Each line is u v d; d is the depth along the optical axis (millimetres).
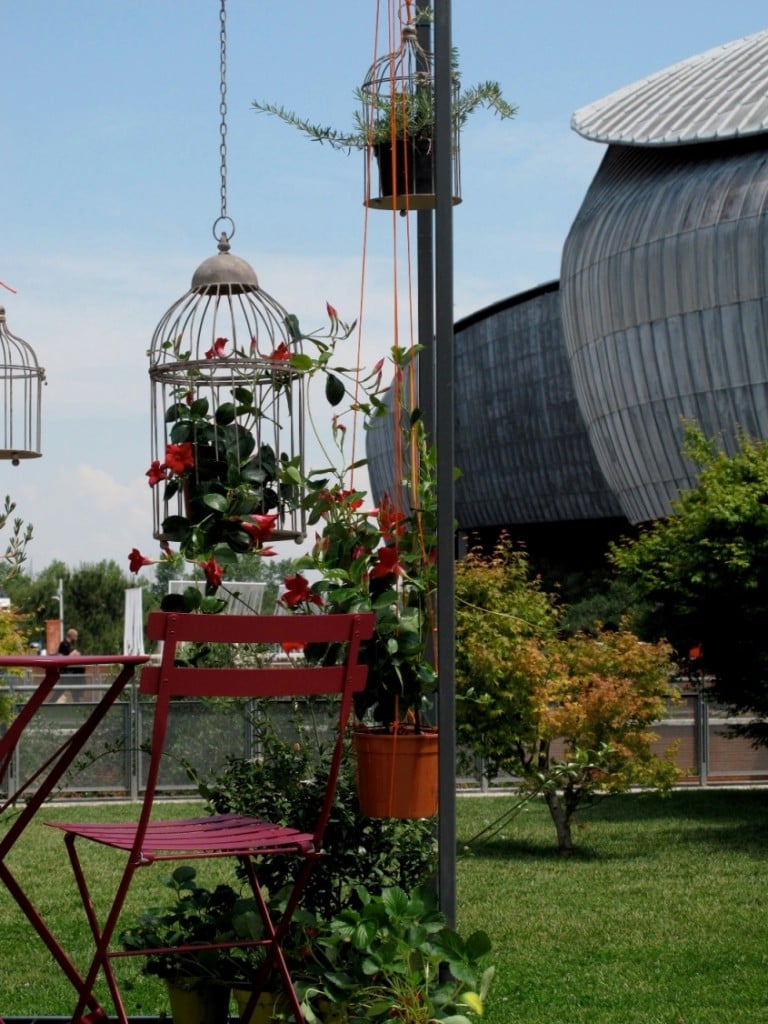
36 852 11023
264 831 3941
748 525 14594
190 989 4605
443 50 4215
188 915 4945
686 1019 5672
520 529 64688
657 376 43281
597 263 45750
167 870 9969
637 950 7164
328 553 4598
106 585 42469
